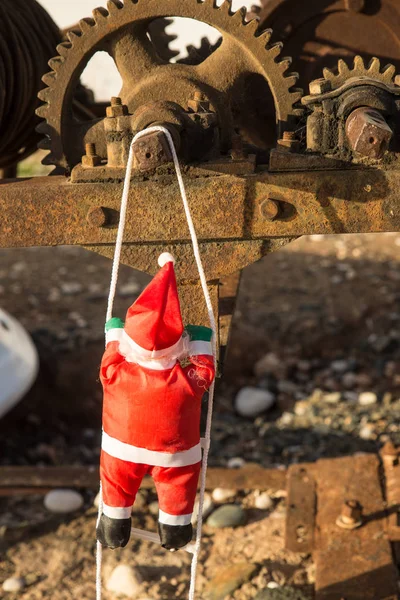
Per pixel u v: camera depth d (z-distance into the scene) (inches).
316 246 396.2
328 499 185.6
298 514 182.5
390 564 163.2
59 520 201.8
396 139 118.2
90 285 355.6
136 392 101.7
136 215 120.7
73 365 287.4
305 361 298.4
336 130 118.3
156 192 119.3
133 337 99.6
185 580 174.9
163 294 97.7
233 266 124.4
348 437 241.4
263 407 269.0
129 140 117.6
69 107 129.8
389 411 257.9
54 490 208.4
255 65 129.5
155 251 124.0
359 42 161.2
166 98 129.5
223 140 132.2
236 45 128.7
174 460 105.0
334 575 161.9
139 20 124.2
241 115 154.2
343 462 197.2
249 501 199.6
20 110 154.3
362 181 119.2
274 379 290.8
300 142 122.6
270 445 241.8
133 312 99.5
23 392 252.8
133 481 107.4
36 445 270.2
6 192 120.9
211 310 108.4
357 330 313.6
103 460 107.8
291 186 119.5
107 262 382.6
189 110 120.6
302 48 163.5
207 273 124.6
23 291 347.3
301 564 173.5
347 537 172.2
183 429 104.0
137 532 114.5
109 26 124.0
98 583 115.0
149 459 104.4
